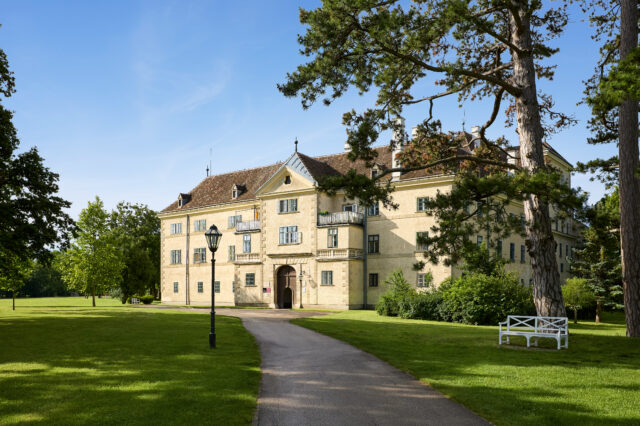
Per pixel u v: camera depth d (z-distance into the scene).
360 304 44.81
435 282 40.84
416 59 18.23
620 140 19.47
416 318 33.19
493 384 10.84
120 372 12.40
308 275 46.12
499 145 23.92
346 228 44.16
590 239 36.62
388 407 9.26
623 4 19.09
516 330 17.41
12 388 10.67
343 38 18.12
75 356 15.02
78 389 10.53
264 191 50.00
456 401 9.63
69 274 53.56
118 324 26.05
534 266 18.06
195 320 28.81
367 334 21.70
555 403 9.23
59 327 24.48
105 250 53.81
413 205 42.84
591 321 37.88
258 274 50.06
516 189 15.85
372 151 20.23
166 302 62.06
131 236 69.56
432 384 11.05
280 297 48.53
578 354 15.23
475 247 18.14
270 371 12.89
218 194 59.53
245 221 52.66
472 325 29.00
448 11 15.84
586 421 8.09
